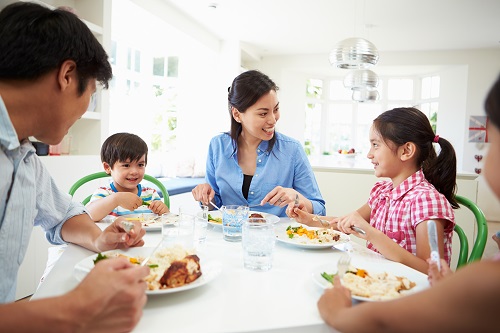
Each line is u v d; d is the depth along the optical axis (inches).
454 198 53.5
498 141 17.6
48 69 28.8
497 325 15.8
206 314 26.3
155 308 27.2
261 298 29.5
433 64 256.1
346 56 144.3
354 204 127.8
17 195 33.8
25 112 30.1
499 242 52.8
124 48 168.9
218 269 34.2
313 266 38.4
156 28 173.6
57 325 20.9
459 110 258.7
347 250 45.3
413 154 51.8
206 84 226.4
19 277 89.7
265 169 69.9
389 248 41.3
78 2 114.6
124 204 58.0
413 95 307.4
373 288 29.9
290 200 57.1
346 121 324.5
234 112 69.4
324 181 130.5
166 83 196.5
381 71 289.0
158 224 52.8
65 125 32.3
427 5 166.9
